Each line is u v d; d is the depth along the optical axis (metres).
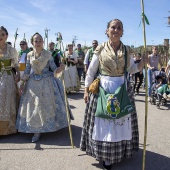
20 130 4.87
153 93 8.27
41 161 4.02
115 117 3.58
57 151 4.39
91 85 3.75
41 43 4.81
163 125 5.97
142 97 9.73
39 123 4.79
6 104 4.96
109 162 3.65
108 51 3.66
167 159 4.16
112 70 3.66
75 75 10.20
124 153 3.76
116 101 3.57
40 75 4.88
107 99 3.60
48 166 3.87
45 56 4.82
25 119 4.89
